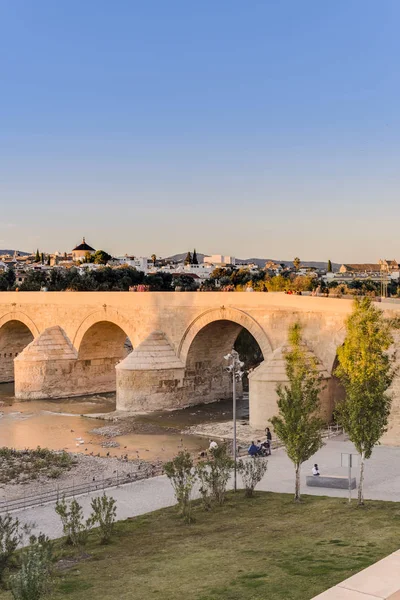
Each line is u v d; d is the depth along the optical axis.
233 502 33.84
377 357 31.08
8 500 35.94
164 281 193.38
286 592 19.86
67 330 83.88
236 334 72.88
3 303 92.50
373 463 40.78
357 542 24.73
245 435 54.28
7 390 89.62
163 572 23.39
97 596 21.30
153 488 37.50
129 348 109.31
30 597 18.55
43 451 47.72
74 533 27.94
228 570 22.86
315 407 33.69
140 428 59.94
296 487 33.22
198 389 71.50
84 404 75.56
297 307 59.28
